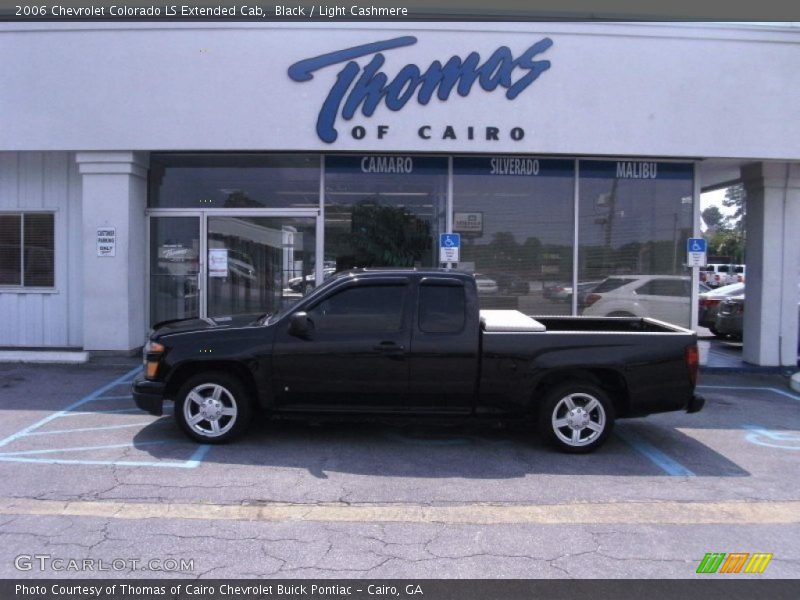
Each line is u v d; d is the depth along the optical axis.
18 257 11.32
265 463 5.96
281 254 11.31
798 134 10.45
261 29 10.20
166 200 11.35
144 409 6.43
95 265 10.55
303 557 4.18
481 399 6.39
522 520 4.84
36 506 4.90
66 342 11.30
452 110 10.34
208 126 10.27
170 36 10.20
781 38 10.35
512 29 10.27
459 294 6.44
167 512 4.84
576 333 6.38
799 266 11.19
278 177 11.23
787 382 10.40
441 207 11.17
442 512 4.96
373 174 11.14
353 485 5.47
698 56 10.35
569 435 6.49
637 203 11.28
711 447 6.80
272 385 6.35
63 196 11.19
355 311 6.42
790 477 5.89
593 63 10.33
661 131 10.39
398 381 6.34
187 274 11.44
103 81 10.27
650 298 11.31
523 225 11.21
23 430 6.87
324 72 10.25
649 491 5.48
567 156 10.90
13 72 10.30
